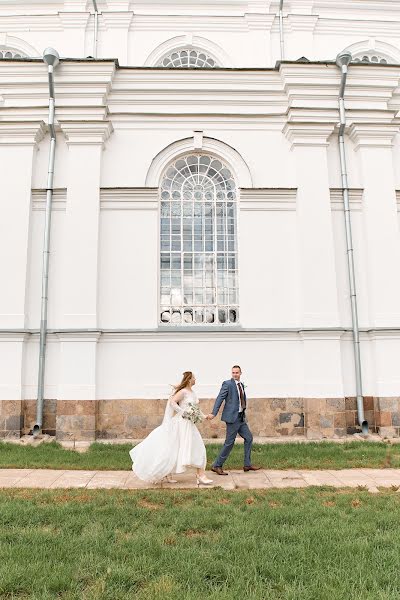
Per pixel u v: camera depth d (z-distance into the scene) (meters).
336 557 4.44
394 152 12.43
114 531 5.07
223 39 13.37
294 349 11.10
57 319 11.03
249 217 11.55
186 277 11.62
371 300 11.34
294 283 11.39
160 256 11.60
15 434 10.41
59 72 11.74
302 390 10.95
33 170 11.55
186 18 13.35
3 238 11.12
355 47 13.79
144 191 11.45
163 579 3.98
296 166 11.62
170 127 11.88
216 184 11.98
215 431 10.75
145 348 10.94
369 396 11.14
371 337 11.24
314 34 13.69
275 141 11.96
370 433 10.98
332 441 10.29
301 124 11.65
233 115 11.88
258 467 8.08
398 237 11.62
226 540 4.82
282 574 4.09
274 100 12.13
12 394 10.54
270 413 10.87
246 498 6.34
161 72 11.98
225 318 11.51
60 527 5.25
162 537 4.92
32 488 6.82
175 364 10.91
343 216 11.76
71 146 11.46
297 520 5.45
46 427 10.67
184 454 7.02
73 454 9.00
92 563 4.28
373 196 11.73
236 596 3.73
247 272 11.37
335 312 11.06
